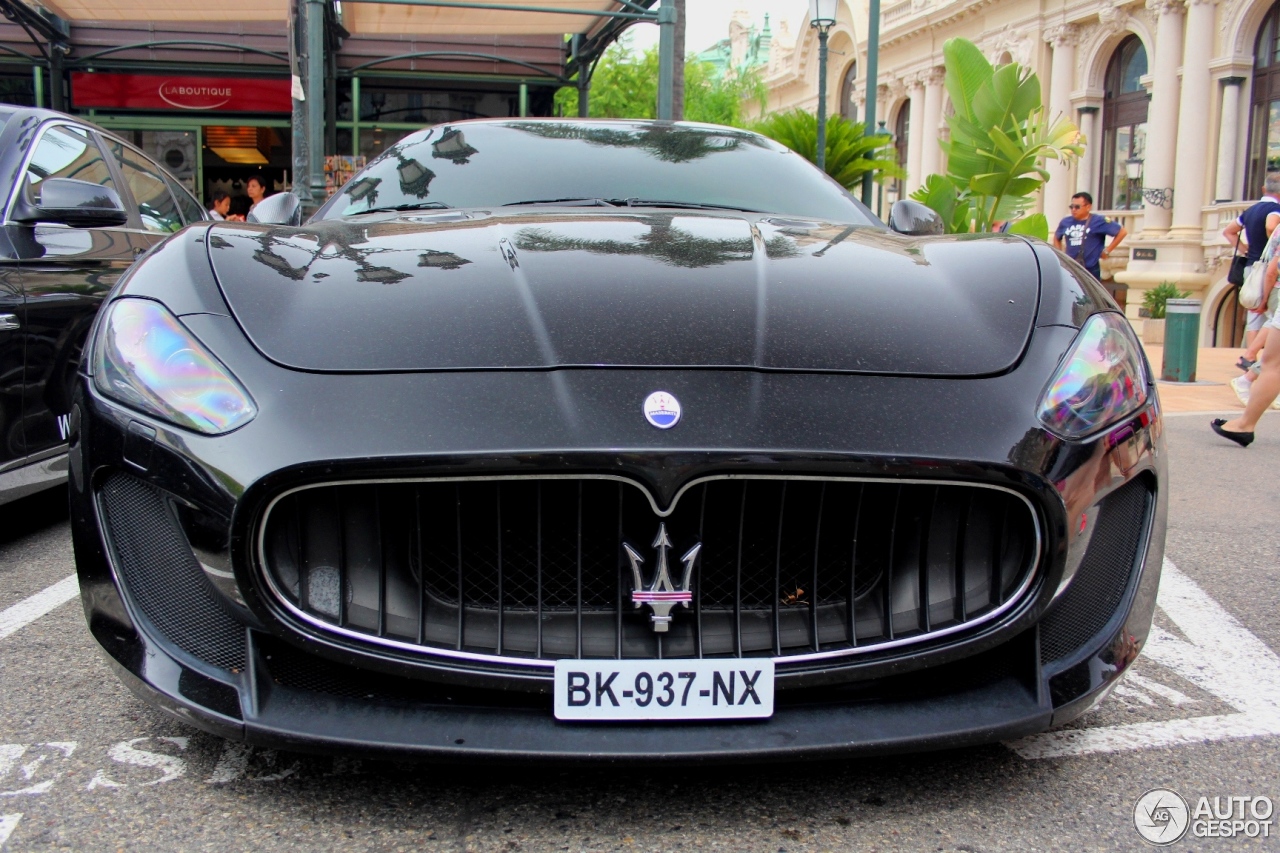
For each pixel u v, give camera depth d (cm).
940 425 160
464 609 159
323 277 187
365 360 163
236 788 174
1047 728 166
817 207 283
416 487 156
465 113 1316
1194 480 471
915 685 167
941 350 174
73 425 177
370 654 156
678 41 991
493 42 1290
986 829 165
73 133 385
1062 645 170
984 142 995
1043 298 190
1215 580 315
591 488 156
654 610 156
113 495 170
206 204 1307
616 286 185
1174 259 2145
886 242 230
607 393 158
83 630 256
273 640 161
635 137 316
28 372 310
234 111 1297
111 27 1245
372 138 1293
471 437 151
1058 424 166
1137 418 177
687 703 156
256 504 153
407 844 158
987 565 165
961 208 1036
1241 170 2083
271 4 1109
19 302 305
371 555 158
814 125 1432
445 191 279
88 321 342
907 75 2986
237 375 162
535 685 156
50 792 172
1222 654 250
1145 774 184
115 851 155
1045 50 2497
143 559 167
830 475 155
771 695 157
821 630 162
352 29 1226
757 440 153
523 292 181
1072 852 159
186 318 172
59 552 330
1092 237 1111
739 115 3512
